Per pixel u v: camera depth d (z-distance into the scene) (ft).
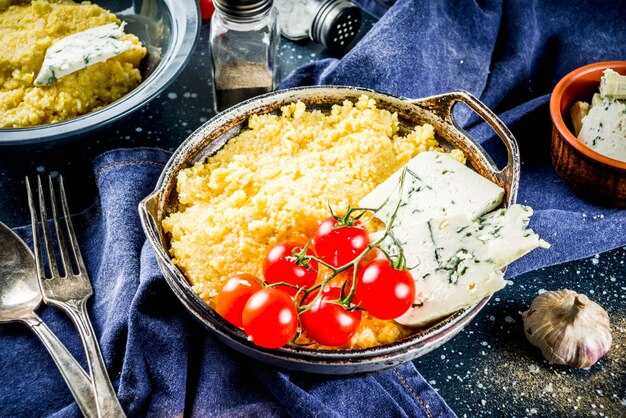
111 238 1.97
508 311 1.98
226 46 2.19
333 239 1.68
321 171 1.92
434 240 1.77
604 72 2.10
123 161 2.08
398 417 1.79
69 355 1.80
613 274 2.06
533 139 2.28
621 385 1.89
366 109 1.99
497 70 2.35
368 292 1.61
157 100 2.33
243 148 1.96
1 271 1.91
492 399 1.86
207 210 1.85
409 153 1.95
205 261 1.79
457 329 1.67
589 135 2.09
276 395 1.76
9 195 2.13
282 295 1.58
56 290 1.90
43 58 2.18
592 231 2.05
